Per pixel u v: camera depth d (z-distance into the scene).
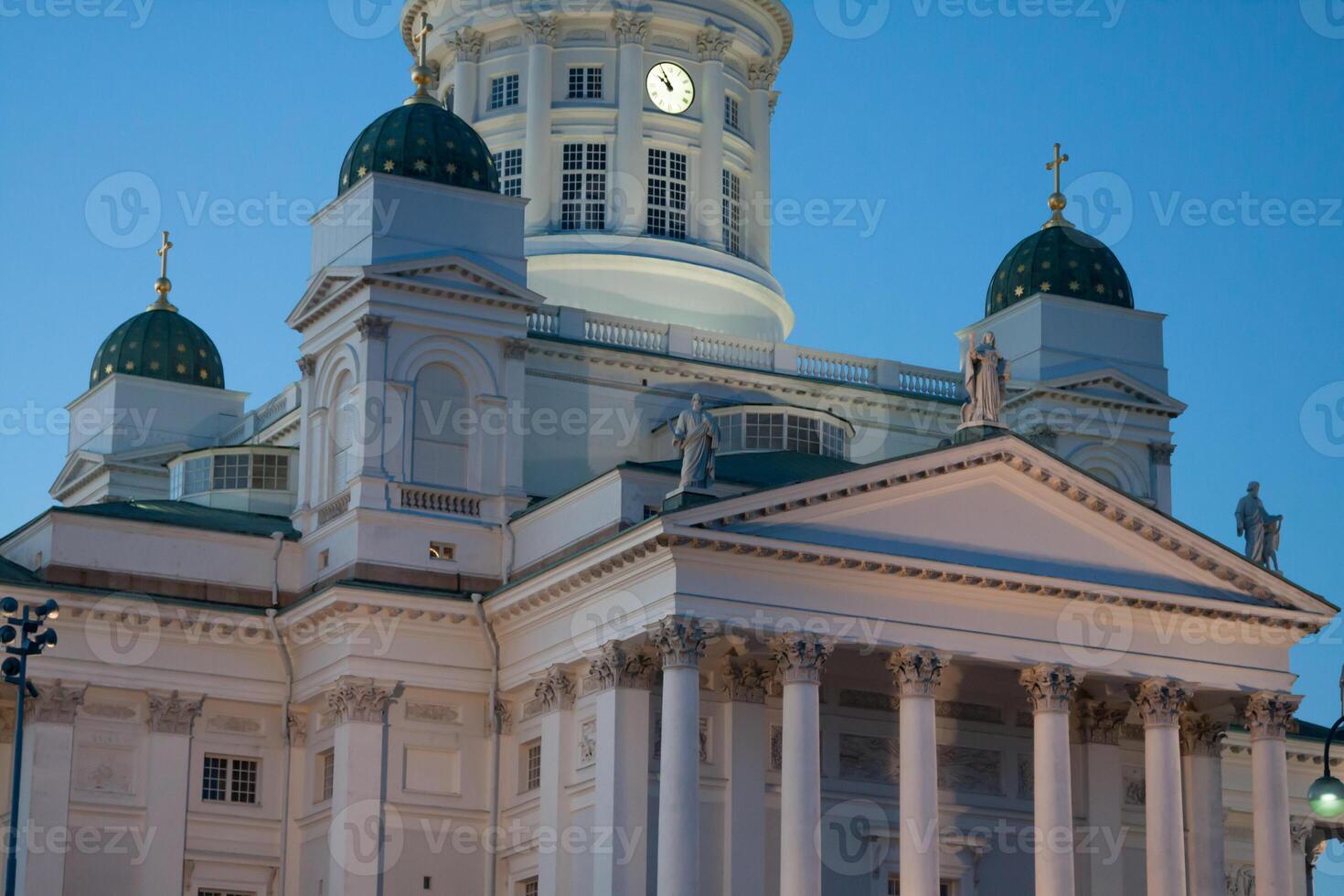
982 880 86.25
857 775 84.69
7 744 85.62
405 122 92.12
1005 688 88.00
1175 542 83.81
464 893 84.62
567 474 93.00
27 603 83.56
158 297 117.62
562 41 108.75
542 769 82.50
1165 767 82.81
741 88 112.00
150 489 111.62
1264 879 84.31
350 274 88.75
